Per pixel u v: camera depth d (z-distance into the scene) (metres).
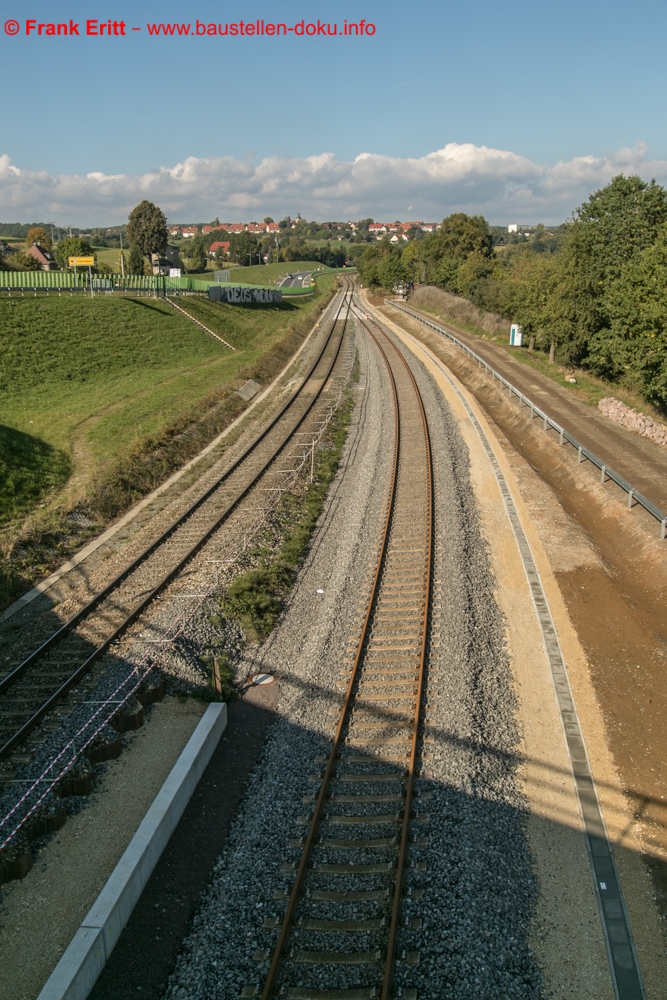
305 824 10.51
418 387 40.66
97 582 18.94
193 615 16.47
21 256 91.25
